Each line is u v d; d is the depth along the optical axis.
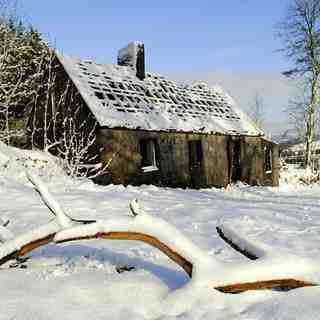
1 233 4.61
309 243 5.84
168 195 12.30
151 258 4.89
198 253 3.49
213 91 28.98
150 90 23.89
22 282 4.04
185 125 22.48
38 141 21.72
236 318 2.91
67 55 21.62
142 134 20.16
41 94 21.45
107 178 18.52
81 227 3.61
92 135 18.84
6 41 15.03
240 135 25.50
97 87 20.89
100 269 4.54
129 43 24.95
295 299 3.01
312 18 30.16
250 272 3.28
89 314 3.23
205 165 23.38
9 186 11.15
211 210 8.83
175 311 3.21
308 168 30.69
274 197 16.00
